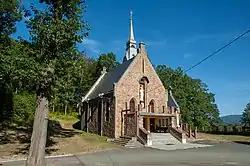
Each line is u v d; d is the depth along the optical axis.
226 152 22.38
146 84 37.66
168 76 57.44
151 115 32.91
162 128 36.38
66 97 16.92
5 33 24.25
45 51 14.77
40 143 13.91
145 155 20.53
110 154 21.47
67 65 15.20
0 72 16.70
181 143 31.58
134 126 31.38
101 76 47.41
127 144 28.56
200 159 17.86
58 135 31.73
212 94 59.25
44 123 14.23
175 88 55.19
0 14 23.62
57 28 14.18
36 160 13.63
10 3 22.72
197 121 53.25
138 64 37.44
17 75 14.93
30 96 36.47
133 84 36.31
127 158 18.72
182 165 15.21
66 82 15.81
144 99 37.09
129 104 35.41
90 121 41.03
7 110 34.00
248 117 60.47
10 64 15.70
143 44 38.69
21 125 33.59
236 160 17.30
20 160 18.09
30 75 14.09
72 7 15.16
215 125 58.22
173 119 35.00
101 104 37.91
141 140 29.52
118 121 33.84
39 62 14.57
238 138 41.31
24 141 25.64
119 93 34.75
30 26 14.65
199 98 54.16
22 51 15.13
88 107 42.06
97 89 43.00
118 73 39.12
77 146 26.09
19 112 34.91
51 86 14.65
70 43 14.71
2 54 18.50
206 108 54.88
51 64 14.55
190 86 55.88
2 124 31.70
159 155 20.45
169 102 43.53
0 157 19.17
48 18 14.72
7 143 24.27
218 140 37.69
